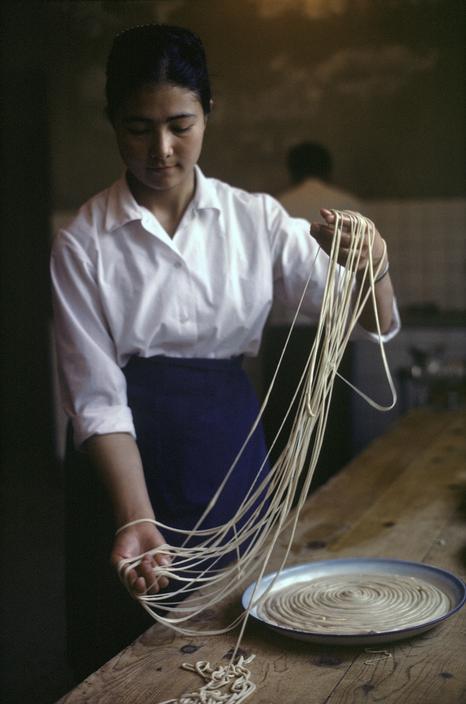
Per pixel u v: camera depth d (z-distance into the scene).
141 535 1.45
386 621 1.36
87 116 6.21
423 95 6.04
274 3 6.14
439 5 5.95
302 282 1.85
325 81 6.14
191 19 6.22
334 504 2.18
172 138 1.56
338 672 1.26
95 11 6.17
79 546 1.89
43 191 6.25
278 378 5.00
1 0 6.21
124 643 1.87
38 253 6.25
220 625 1.45
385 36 6.03
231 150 6.30
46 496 5.54
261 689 1.23
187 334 1.80
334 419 5.05
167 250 1.75
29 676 3.06
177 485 1.81
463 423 3.23
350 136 6.15
